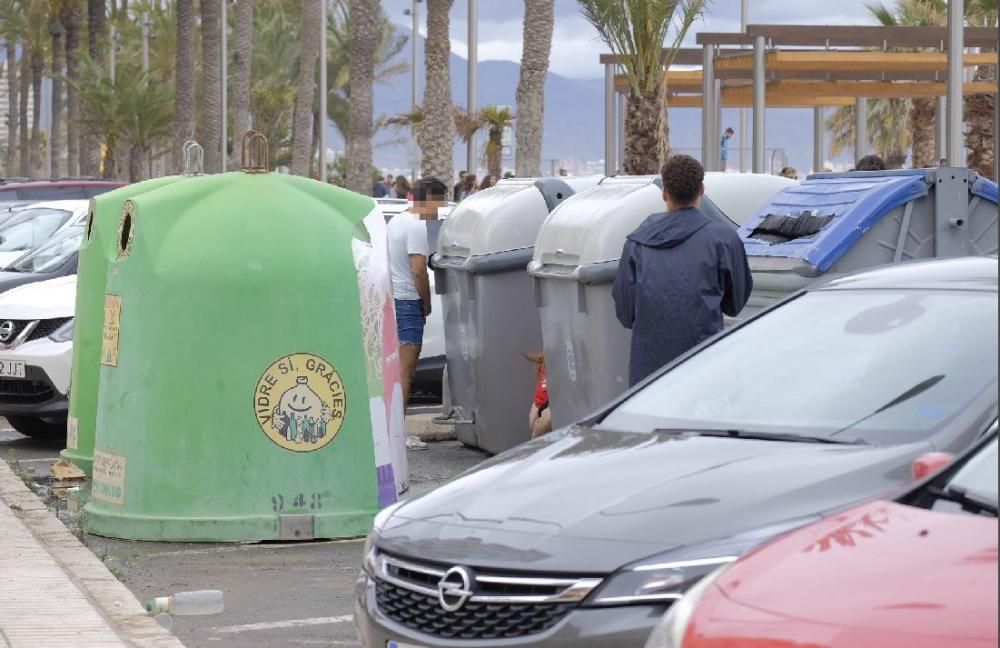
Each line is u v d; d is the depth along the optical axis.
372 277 11.84
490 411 15.25
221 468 11.46
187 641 9.03
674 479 6.61
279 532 11.40
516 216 14.98
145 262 11.62
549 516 6.48
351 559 10.98
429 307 16.14
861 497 6.31
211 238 11.56
